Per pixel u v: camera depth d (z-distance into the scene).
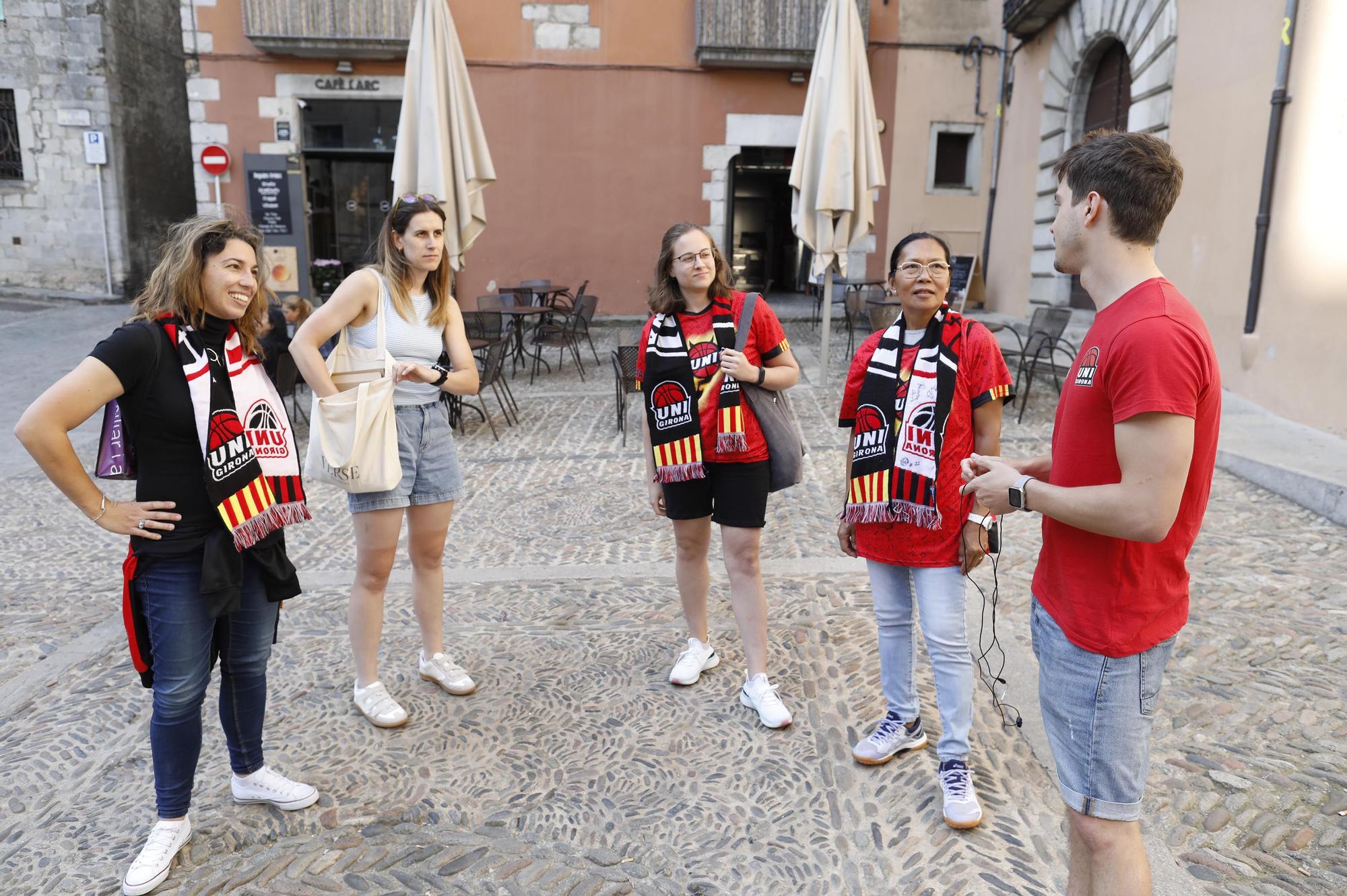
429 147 8.34
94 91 16.17
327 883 2.48
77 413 2.14
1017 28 12.56
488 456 7.31
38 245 16.58
